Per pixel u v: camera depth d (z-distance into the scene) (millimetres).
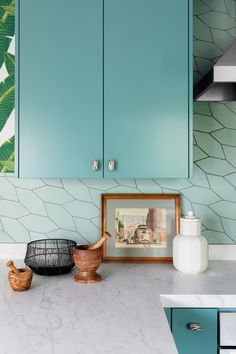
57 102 1612
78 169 1619
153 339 1097
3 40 1987
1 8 1987
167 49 1613
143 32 1613
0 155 1995
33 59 1606
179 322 1476
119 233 1995
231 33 2002
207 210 2012
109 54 1613
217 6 1998
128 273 1777
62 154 1617
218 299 1471
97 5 1611
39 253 1849
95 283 1626
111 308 1337
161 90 1614
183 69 1614
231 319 1475
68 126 1615
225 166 2006
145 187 2012
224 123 1997
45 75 1608
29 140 1611
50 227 2012
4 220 2010
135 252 1988
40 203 2010
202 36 2000
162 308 1339
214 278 1692
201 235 1815
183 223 1788
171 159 1619
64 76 1611
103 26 1611
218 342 1477
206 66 2000
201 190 2008
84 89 1612
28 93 1606
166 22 1612
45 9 1607
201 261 1730
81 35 1611
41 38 1606
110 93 1613
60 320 1233
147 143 1618
